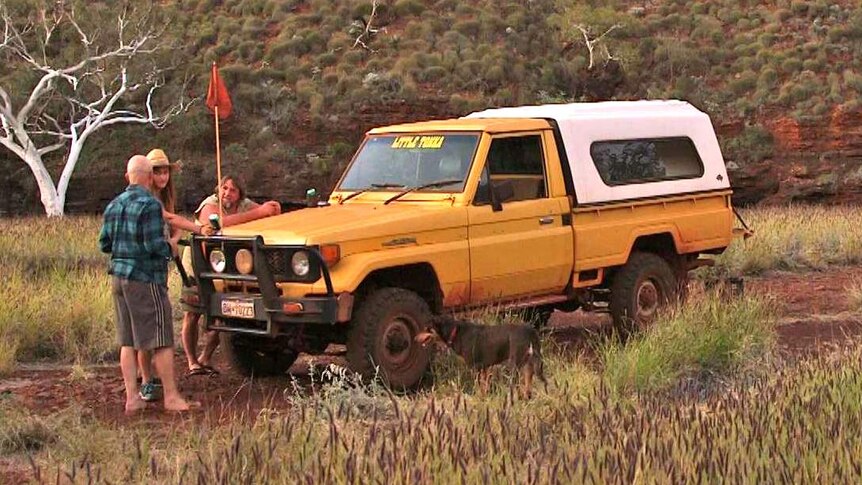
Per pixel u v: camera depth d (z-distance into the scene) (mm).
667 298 11953
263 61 44531
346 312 9008
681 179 12320
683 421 6562
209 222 9664
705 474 5492
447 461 5801
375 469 5691
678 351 9703
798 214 27875
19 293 12180
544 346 10391
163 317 8656
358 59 44656
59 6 43812
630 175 11703
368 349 9188
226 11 48281
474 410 7230
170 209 9773
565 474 5477
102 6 44875
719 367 9812
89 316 11688
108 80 42281
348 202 10602
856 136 42344
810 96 44250
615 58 46625
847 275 18062
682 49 47281
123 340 8688
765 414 6762
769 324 10969
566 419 6941
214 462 5965
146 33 43781
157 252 8578
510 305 10523
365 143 11070
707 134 12797
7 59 43656
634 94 45812
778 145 42906
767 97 44469
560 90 45250
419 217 9664
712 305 10656
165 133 41969
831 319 13352
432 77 43438
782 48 47844
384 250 9398
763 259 18297
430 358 9594
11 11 43875
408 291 9484
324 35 45844
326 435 6844
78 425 7520
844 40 48000
